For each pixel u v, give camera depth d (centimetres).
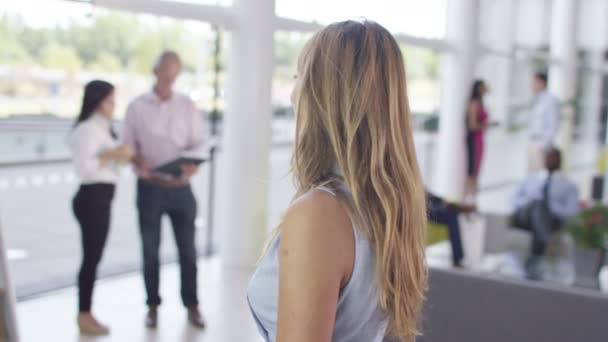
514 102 1048
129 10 431
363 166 104
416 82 847
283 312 97
